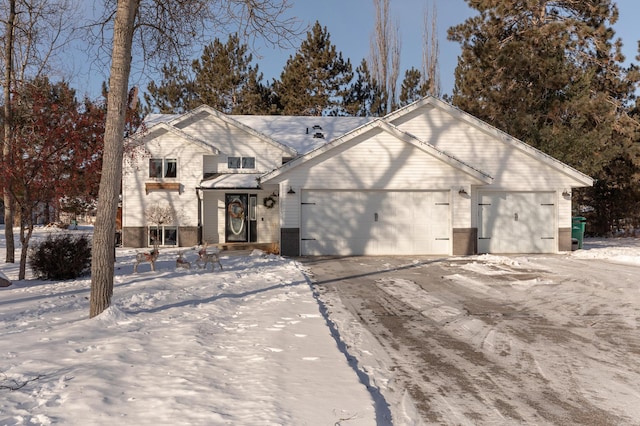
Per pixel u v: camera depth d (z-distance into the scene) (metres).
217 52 39.41
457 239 18.89
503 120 25.95
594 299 10.26
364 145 18.88
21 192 14.80
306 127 27.17
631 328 7.85
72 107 13.38
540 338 7.25
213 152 23.34
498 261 16.89
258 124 27.42
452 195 18.91
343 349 6.59
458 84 32.22
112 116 7.91
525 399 4.92
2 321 7.71
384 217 19.06
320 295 10.76
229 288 10.87
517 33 28.19
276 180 18.75
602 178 28.00
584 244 24.78
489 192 20.02
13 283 12.41
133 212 23.08
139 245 23.00
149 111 38.38
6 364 5.34
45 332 6.83
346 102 41.19
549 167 20.08
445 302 9.97
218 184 22.50
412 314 8.86
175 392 4.63
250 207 24.20
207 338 6.66
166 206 23.12
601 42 26.94
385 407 4.67
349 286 11.97
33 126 13.27
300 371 5.41
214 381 4.98
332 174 18.83
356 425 4.09
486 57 27.22
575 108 24.72
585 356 6.38
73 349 5.95
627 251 19.41
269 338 6.74
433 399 4.89
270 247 21.56
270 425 3.97
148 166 23.14
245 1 10.06
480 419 4.43
